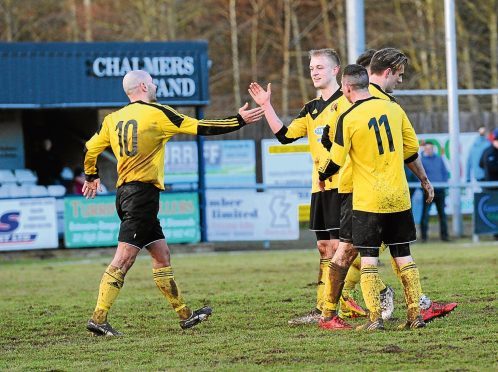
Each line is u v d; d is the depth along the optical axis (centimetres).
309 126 2264
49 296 3133
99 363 1867
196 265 4162
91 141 2238
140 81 2198
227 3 10894
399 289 2884
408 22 9625
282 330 2194
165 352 1959
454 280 3073
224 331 2219
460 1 9031
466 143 6184
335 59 2252
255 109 2184
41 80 5100
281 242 5569
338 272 2147
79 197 5019
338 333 2097
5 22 9750
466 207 6094
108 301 2200
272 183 6116
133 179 2170
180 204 5112
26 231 4934
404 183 2061
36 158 6044
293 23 10762
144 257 4884
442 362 1736
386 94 2178
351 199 2127
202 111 5353
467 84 8875
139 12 9950
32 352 2041
